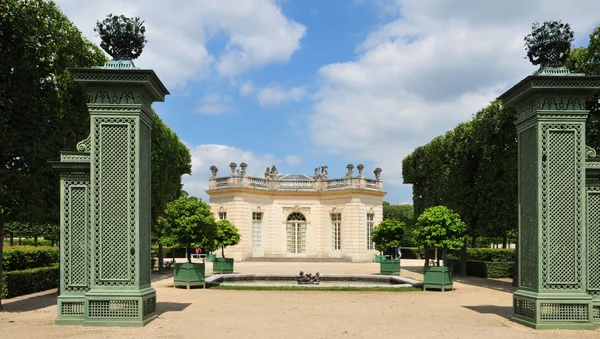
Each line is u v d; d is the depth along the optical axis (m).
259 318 11.02
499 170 22.77
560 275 10.03
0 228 12.98
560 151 10.21
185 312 11.80
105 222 10.09
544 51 10.56
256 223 39.03
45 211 14.72
